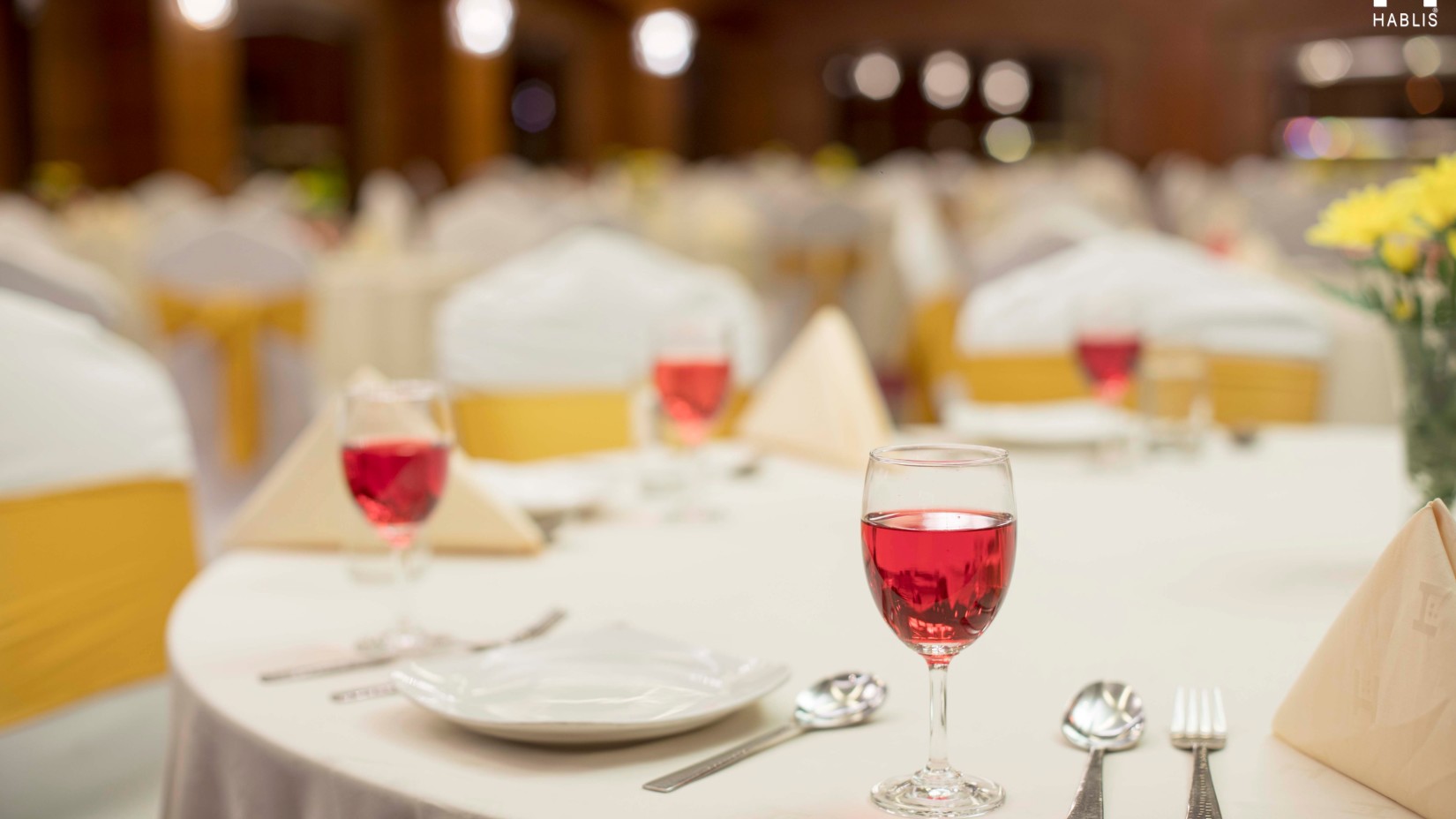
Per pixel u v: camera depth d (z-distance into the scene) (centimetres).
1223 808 69
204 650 98
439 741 80
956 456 77
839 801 70
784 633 101
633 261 250
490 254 613
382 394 100
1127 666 93
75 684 141
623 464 175
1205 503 147
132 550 149
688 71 1881
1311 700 76
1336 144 1620
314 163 1234
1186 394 173
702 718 78
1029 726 82
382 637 100
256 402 364
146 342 343
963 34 1734
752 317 248
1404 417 102
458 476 126
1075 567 120
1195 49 1655
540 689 85
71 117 916
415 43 1295
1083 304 169
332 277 502
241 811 82
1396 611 71
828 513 143
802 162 1817
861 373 175
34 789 131
